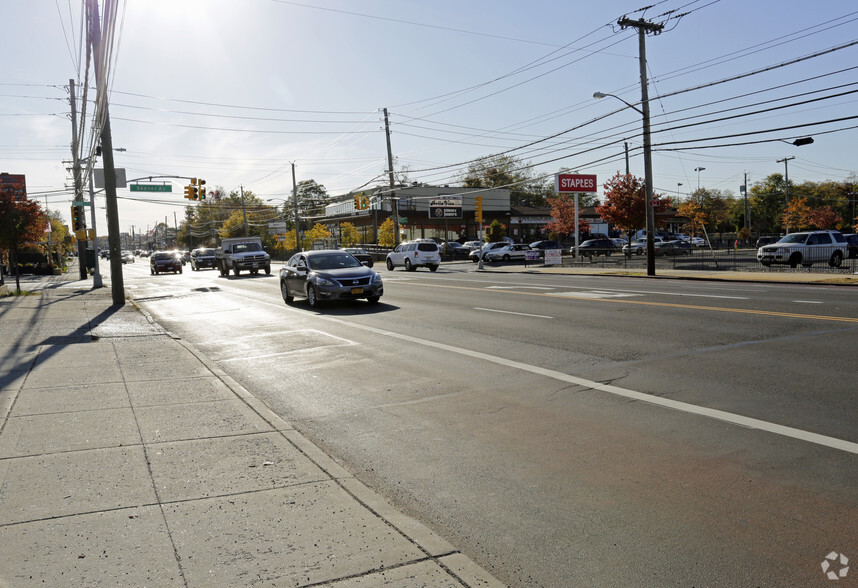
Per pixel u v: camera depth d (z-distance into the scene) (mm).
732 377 7938
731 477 4867
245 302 20719
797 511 4266
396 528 3988
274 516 4156
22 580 3334
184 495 4512
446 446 5855
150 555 3617
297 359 10383
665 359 9148
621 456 5406
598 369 8703
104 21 12242
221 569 3461
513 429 6277
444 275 33625
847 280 22375
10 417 6539
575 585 3467
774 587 3393
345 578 3375
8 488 4625
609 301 16578
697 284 23172
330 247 75750
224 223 111562
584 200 106875
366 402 7527
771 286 21688
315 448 5586
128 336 12586
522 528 4164
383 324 14000
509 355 9922
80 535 3867
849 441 5531
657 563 3670
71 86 38812
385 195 76125
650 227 30531
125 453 5430
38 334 12875
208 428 6184
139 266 77438
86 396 7480
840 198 92625
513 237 84562
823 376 7789
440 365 9398
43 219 27797
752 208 96375
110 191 19531
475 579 3369
